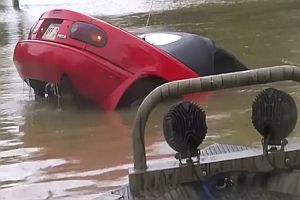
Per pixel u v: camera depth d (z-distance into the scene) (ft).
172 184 10.92
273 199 10.68
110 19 63.93
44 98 23.48
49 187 14.24
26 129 19.74
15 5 87.81
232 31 47.67
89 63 20.85
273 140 11.14
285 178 10.97
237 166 11.03
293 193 10.80
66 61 20.95
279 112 10.96
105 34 21.27
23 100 23.79
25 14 77.97
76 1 97.86
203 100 22.89
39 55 21.65
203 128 10.91
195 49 23.32
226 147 13.82
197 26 52.85
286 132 11.05
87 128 19.65
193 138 10.86
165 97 10.85
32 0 99.91
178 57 22.66
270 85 24.91
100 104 21.50
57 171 15.44
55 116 21.22
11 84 27.20
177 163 11.14
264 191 10.91
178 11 71.92
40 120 20.75
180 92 10.79
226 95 23.66
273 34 43.86
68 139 18.45
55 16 22.07
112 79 21.16
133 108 21.43
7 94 25.00
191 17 62.90
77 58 20.85
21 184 14.52
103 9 81.41
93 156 16.63
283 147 11.10
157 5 84.02
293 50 34.96
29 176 15.10
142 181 10.91
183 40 23.62
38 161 16.34
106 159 16.33
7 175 15.21
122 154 16.75
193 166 10.91
